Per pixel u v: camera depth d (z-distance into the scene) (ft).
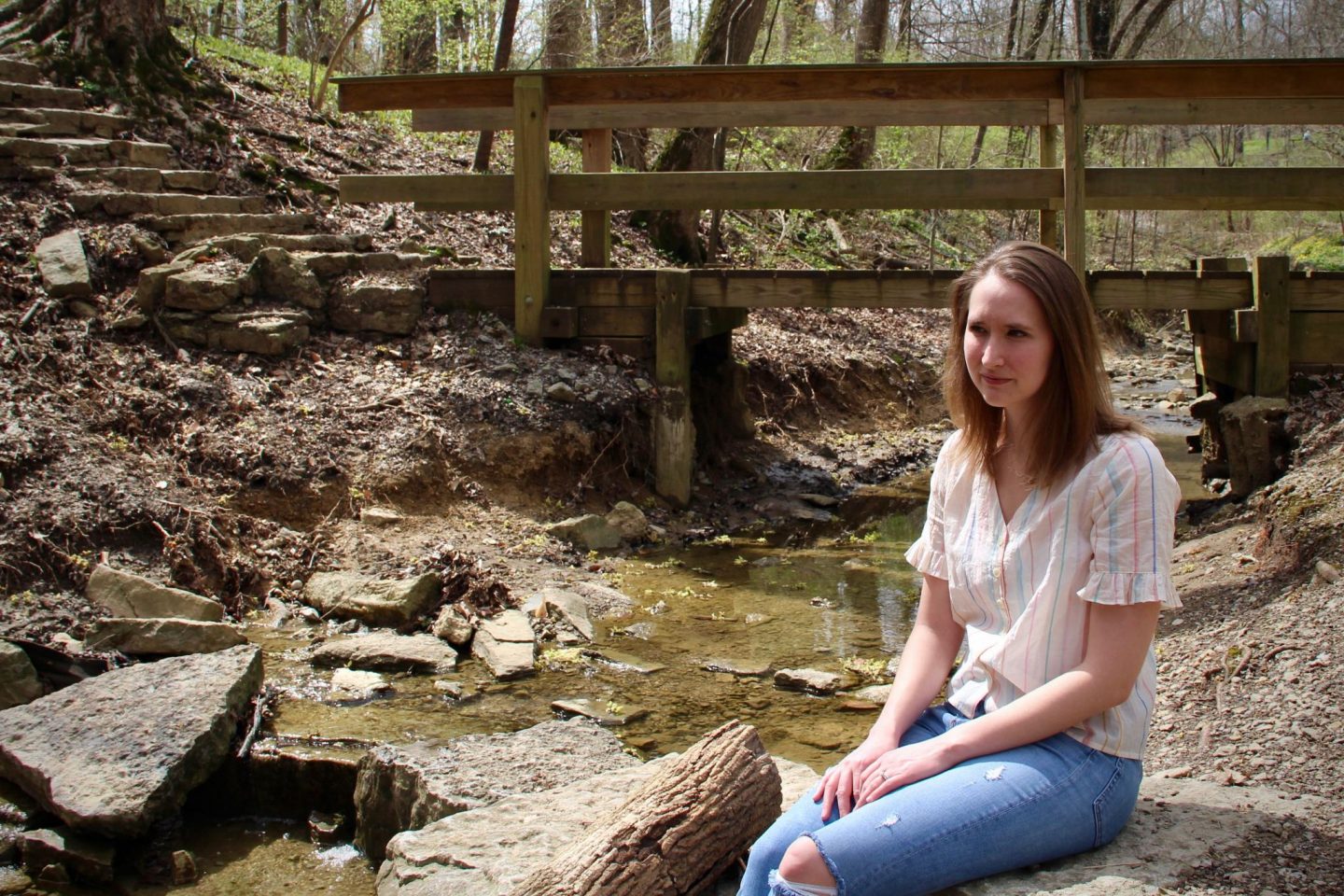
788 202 29.40
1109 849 8.88
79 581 19.31
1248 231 92.68
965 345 8.72
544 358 29.53
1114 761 8.54
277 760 14.98
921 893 8.04
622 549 26.21
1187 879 8.41
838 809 8.38
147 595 19.11
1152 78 27.35
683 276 29.68
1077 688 8.18
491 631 19.99
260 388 26.50
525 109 29.53
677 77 29.48
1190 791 10.37
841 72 28.76
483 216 42.29
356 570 22.07
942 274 29.25
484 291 30.91
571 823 11.28
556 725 15.42
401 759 14.07
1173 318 76.54
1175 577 21.58
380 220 38.52
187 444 23.85
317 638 19.67
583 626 20.70
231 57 51.16
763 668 18.92
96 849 13.35
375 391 27.48
